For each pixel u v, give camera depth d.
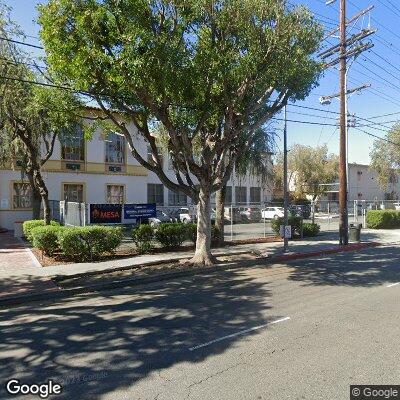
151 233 15.53
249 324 6.54
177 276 11.60
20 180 26.88
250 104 12.29
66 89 11.79
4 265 12.94
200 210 13.21
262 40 10.69
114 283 10.38
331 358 4.98
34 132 17.17
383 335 5.82
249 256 14.60
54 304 8.77
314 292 8.87
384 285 9.52
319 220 35.16
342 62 18.23
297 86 11.87
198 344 5.68
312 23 11.23
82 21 9.14
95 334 6.35
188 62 10.26
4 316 7.86
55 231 14.30
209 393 4.16
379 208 38.66
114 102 12.41
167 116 11.77
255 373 4.61
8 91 15.12
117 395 4.22
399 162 41.03
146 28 9.74
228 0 10.14
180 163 12.96
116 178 31.41
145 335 6.19
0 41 14.91
